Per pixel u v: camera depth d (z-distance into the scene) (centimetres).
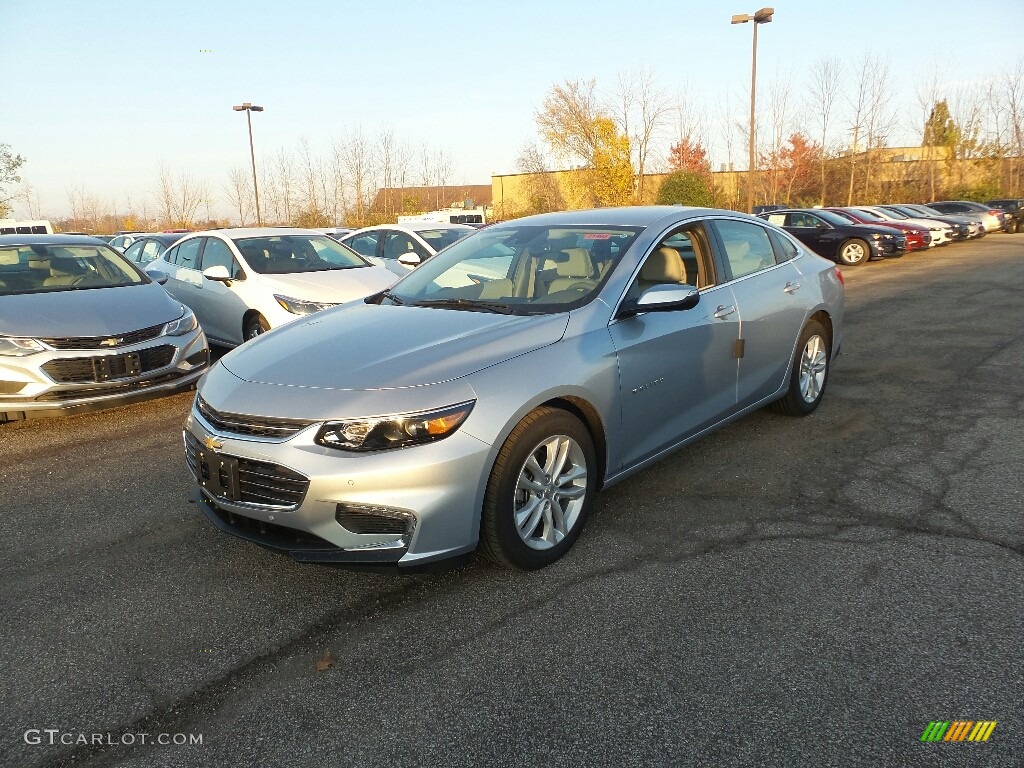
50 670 259
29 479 446
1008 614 273
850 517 361
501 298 376
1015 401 551
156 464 468
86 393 541
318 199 3338
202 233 875
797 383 501
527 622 279
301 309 718
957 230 2369
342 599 302
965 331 844
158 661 263
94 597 307
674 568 316
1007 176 4162
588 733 220
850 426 504
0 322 530
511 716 229
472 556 303
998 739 212
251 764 213
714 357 409
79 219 4081
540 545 318
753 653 255
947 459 434
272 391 296
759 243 481
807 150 3906
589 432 342
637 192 3819
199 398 327
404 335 331
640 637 267
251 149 3067
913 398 570
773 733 217
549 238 411
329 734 224
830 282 534
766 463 438
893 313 999
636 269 372
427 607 293
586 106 3744
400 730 225
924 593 289
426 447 275
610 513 374
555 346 322
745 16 2458
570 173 4100
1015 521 350
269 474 285
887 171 4194
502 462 294
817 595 291
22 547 355
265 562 335
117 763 215
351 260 859
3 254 648
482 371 295
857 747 210
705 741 215
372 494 272
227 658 264
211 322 820
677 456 453
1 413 520
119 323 560
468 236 466
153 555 344
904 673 242
